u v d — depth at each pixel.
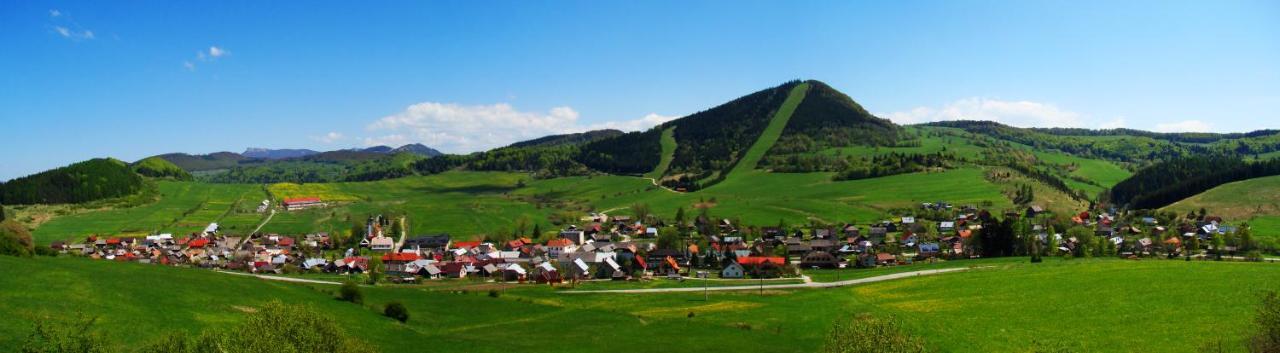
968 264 173.88
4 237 102.69
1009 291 117.31
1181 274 115.81
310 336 58.12
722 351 87.50
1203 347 76.12
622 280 165.88
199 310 83.25
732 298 132.62
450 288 151.12
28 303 70.38
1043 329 91.25
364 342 65.62
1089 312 97.75
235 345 53.91
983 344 86.19
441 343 87.69
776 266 173.88
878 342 60.59
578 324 104.75
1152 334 84.00
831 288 141.88
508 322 105.88
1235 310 90.19
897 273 162.62
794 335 97.69
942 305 112.00
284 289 108.81
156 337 70.44
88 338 53.06
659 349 88.12
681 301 129.88
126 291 82.69
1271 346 61.25
